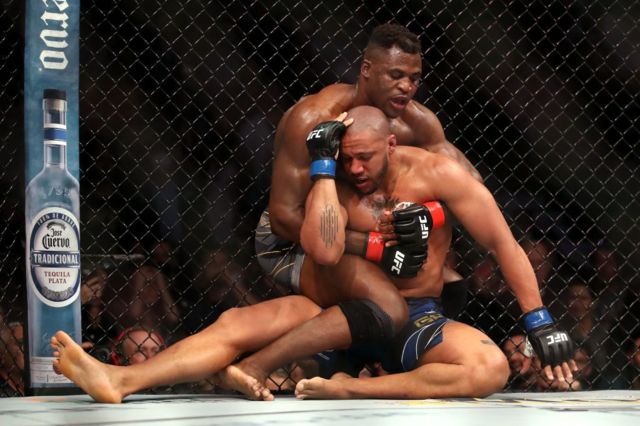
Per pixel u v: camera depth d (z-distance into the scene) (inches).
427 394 160.2
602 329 239.9
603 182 259.9
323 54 254.4
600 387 234.1
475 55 265.3
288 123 174.6
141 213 220.5
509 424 126.1
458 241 235.0
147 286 210.7
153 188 240.2
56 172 171.9
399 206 167.5
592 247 257.3
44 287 170.6
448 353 161.9
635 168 273.6
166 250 227.9
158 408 145.0
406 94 173.5
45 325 170.4
